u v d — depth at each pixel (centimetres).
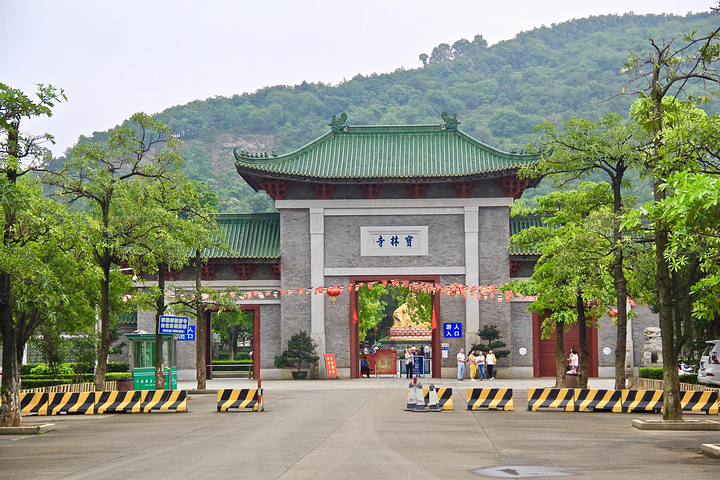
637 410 2800
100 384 3281
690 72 2181
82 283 3375
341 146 5656
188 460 1680
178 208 3644
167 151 3534
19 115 2270
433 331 5422
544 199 3978
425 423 2430
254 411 2955
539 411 2859
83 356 4747
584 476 1400
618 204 3128
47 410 2975
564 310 3825
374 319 9312
